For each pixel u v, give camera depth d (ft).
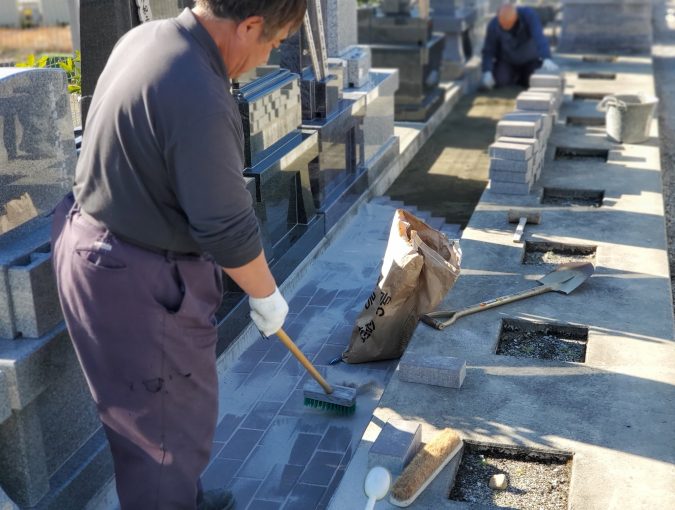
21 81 9.88
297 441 12.28
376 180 23.24
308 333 15.48
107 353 8.36
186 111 7.54
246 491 11.22
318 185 18.58
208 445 9.02
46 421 10.00
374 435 11.03
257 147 15.64
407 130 28.76
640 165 22.26
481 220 18.39
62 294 8.45
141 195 7.91
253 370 14.28
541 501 9.93
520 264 16.12
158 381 8.38
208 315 8.64
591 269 15.17
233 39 8.04
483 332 13.56
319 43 18.84
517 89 37.81
